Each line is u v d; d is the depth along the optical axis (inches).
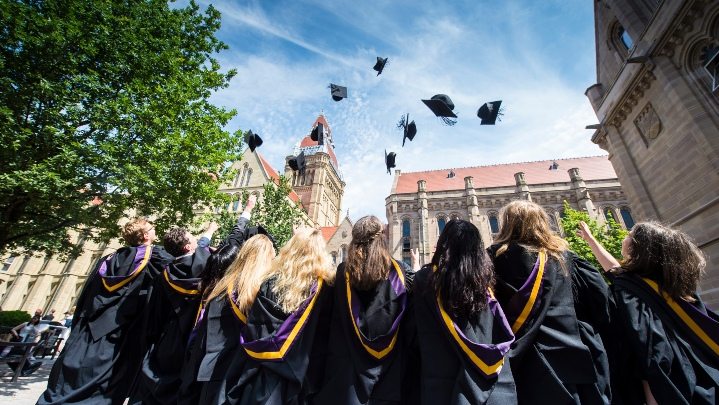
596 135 637.9
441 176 1614.2
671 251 96.8
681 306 92.7
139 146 420.5
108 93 437.1
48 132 378.9
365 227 109.5
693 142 415.8
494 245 109.8
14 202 424.2
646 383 94.3
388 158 316.5
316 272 114.9
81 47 411.5
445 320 87.6
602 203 1220.5
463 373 80.3
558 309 89.6
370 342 95.2
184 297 134.0
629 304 97.3
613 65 600.7
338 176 2630.4
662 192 476.7
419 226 1354.6
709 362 85.8
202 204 556.1
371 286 102.3
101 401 126.6
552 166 1473.9
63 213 425.4
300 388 95.7
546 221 105.8
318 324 111.7
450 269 89.5
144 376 126.3
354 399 90.4
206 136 491.5
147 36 493.7
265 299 107.3
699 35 405.4
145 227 161.2
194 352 116.0
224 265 133.4
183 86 498.3
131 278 143.0
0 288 1577.3
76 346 131.9
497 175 1513.3
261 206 762.2
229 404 95.7
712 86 397.4
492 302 90.5
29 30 388.5
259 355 97.7
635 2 518.6
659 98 470.6
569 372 82.2
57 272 1582.2
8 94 381.7
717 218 384.2
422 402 83.3
